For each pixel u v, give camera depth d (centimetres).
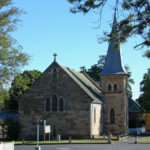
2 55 4169
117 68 8881
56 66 8425
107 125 8812
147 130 10062
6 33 4188
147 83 10794
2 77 4259
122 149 5244
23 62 4350
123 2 1565
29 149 5325
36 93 8506
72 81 8281
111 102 8856
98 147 5653
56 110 8331
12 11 4169
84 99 8162
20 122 8500
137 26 1573
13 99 9944
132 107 10219
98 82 11044
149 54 1638
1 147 3212
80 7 1587
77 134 8138
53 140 7706
